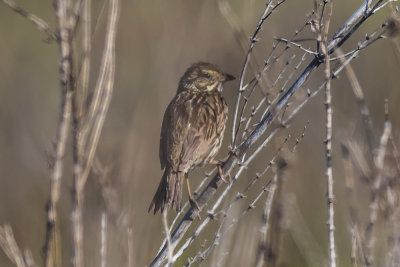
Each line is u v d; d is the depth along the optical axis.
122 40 19.36
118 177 11.73
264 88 8.98
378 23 19.94
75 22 6.61
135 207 12.20
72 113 6.61
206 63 12.03
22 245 16.11
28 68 22.89
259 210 12.92
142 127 16.06
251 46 8.66
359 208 8.50
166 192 10.25
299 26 18.78
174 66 16.78
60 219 13.91
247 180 13.46
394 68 14.76
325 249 13.63
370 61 18.28
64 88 6.48
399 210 7.02
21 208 17.95
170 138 10.74
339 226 13.40
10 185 18.89
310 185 15.37
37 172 19.06
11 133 20.47
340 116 15.46
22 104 21.75
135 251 11.11
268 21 17.70
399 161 7.16
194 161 10.66
